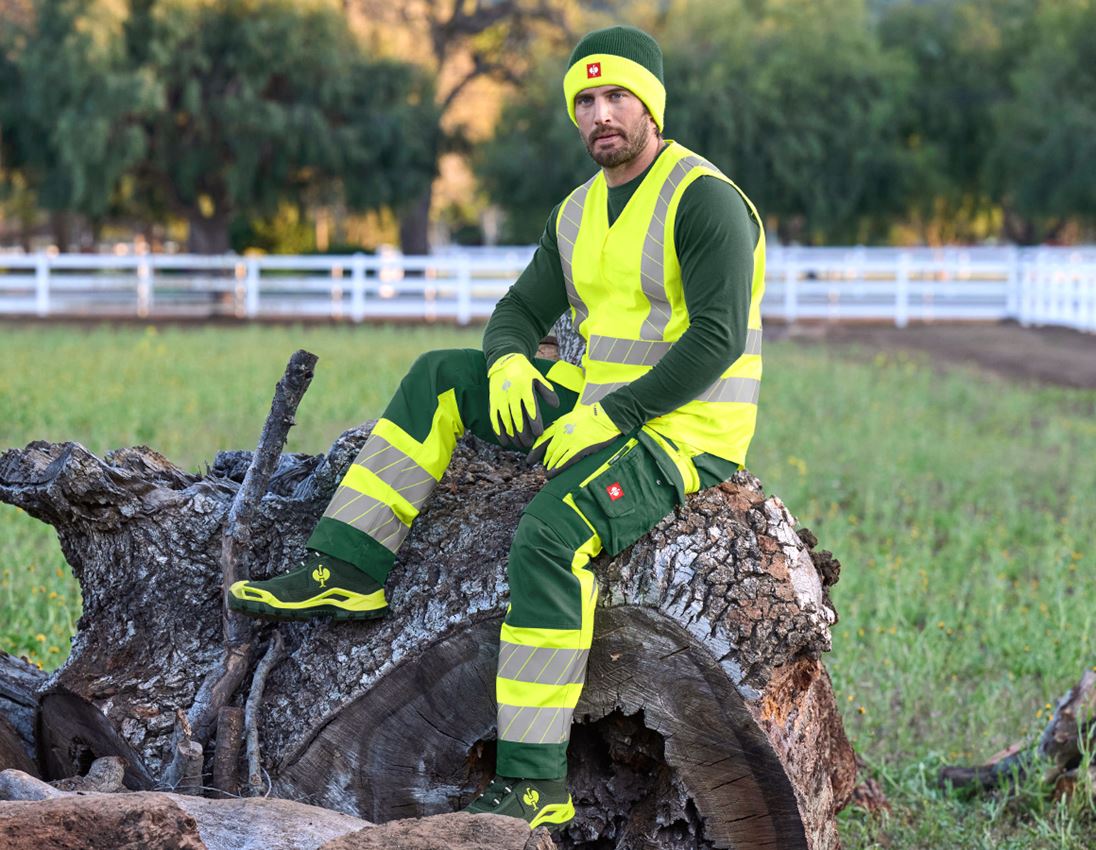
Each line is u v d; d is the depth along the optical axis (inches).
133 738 147.6
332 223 1900.8
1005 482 417.1
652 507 135.2
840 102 1300.4
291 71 1214.3
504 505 149.2
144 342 792.3
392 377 620.1
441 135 1347.2
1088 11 1321.4
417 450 141.8
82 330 914.7
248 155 1202.6
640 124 136.0
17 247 2058.3
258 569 156.8
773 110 1253.7
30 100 1108.5
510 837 112.3
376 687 141.9
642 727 143.5
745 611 135.5
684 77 1280.8
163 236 1999.3
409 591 144.2
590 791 146.8
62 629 235.9
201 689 148.0
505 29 1692.9
